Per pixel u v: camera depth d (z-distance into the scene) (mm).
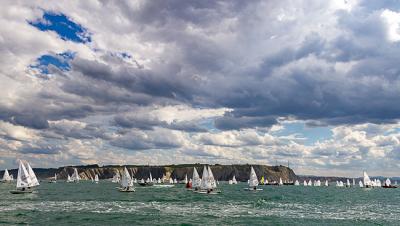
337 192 195125
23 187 130125
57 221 63000
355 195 161625
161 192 155750
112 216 69625
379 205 101875
